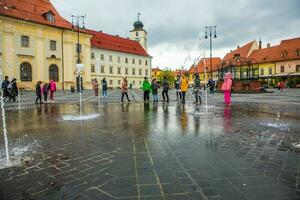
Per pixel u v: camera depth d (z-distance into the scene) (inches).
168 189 130.1
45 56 1898.4
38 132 287.6
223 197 121.0
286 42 2719.0
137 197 122.0
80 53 2145.7
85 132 284.5
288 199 118.6
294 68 2564.0
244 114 430.9
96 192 128.3
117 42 3105.3
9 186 137.4
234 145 216.7
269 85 2549.2
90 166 167.0
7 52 1664.6
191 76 3563.0
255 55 2970.0
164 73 4603.8
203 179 142.4
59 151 204.7
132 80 3191.4
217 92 1466.5
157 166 164.6
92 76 2659.9
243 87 1390.3
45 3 2090.3
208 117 397.1
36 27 1831.9
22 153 200.1
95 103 737.0
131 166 165.3
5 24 1651.1
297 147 209.3
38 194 127.5
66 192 129.1
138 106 616.7
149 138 247.9
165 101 773.9
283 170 155.3
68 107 615.2
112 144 225.1
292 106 571.8
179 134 265.6
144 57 3361.2
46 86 810.8
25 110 549.0
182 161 174.2
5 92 815.7
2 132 289.7
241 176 146.2
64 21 2122.3
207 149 204.4
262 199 118.6
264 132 273.0
